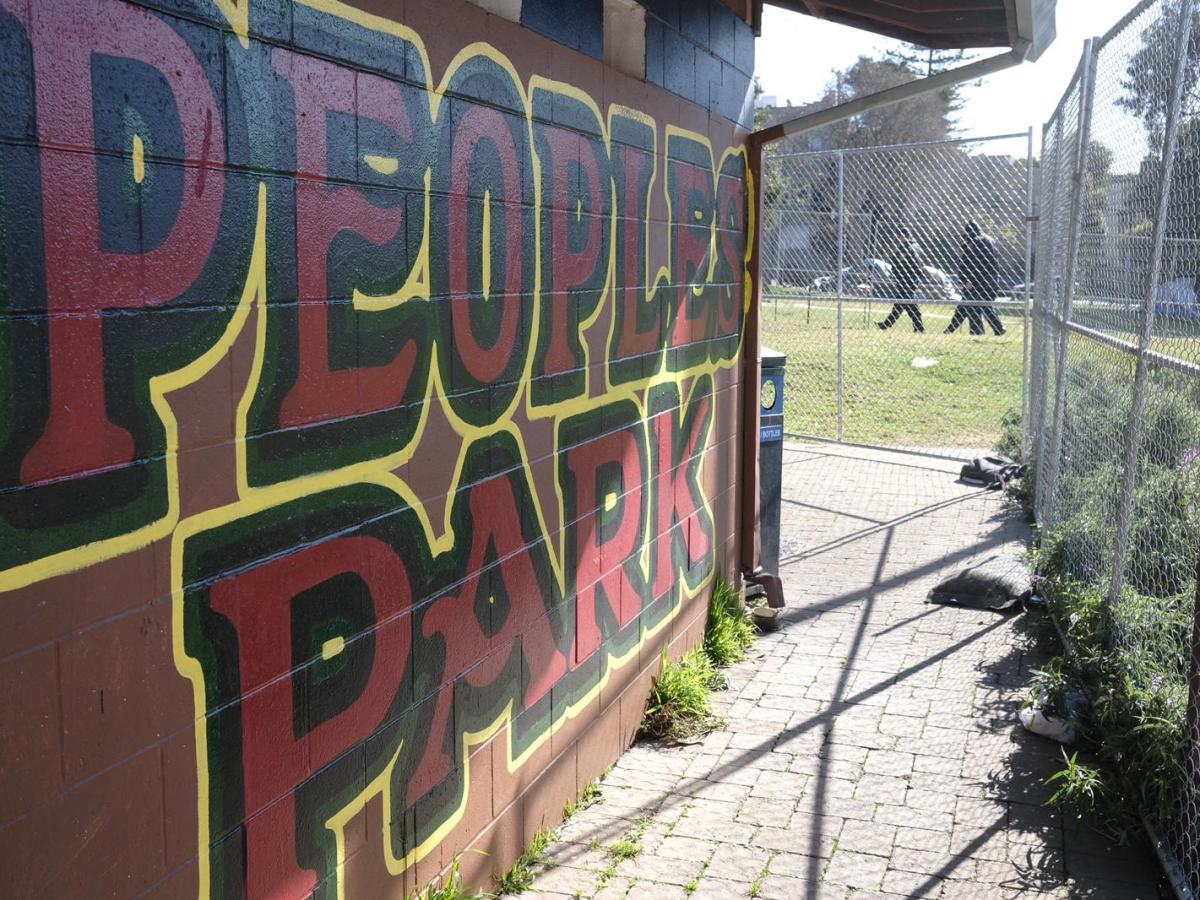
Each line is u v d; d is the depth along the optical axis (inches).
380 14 106.2
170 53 81.0
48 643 72.7
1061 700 182.2
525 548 140.9
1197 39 163.9
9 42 68.4
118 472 77.9
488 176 127.0
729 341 223.8
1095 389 231.8
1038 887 140.6
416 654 117.5
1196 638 136.3
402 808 116.6
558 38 143.2
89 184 74.5
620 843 149.5
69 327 73.4
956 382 576.1
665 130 181.8
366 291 105.7
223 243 87.0
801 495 358.3
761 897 137.8
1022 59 210.1
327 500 101.6
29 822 71.6
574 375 152.3
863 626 238.5
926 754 177.5
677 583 200.1
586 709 162.6
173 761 84.3
